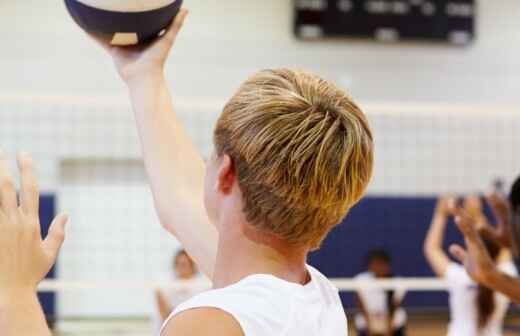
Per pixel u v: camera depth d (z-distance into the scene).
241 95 0.94
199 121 8.81
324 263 8.48
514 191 2.02
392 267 8.56
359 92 9.32
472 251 1.87
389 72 9.38
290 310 0.88
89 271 8.55
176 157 1.26
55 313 7.85
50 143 8.56
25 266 0.85
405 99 9.38
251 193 0.90
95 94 8.80
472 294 4.29
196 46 9.09
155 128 1.27
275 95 0.91
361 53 9.33
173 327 0.85
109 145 8.67
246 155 0.89
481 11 9.57
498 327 4.38
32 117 8.54
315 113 0.91
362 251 8.55
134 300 8.66
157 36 1.32
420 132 9.12
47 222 7.87
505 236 2.23
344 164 0.90
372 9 9.16
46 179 8.54
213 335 0.82
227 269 0.95
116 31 1.26
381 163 9.09
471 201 4.04
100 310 8.58
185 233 1.22
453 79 9.48
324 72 9.27
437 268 4.54
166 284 4.76
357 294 6.36
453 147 9.17
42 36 8.75
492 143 9.21
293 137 0.88
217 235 1.19
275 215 0.90
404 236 8.64
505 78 9.57
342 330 0.97
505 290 1.86
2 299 0.83
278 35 9.21
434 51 9.45
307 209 0.90
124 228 8.72
